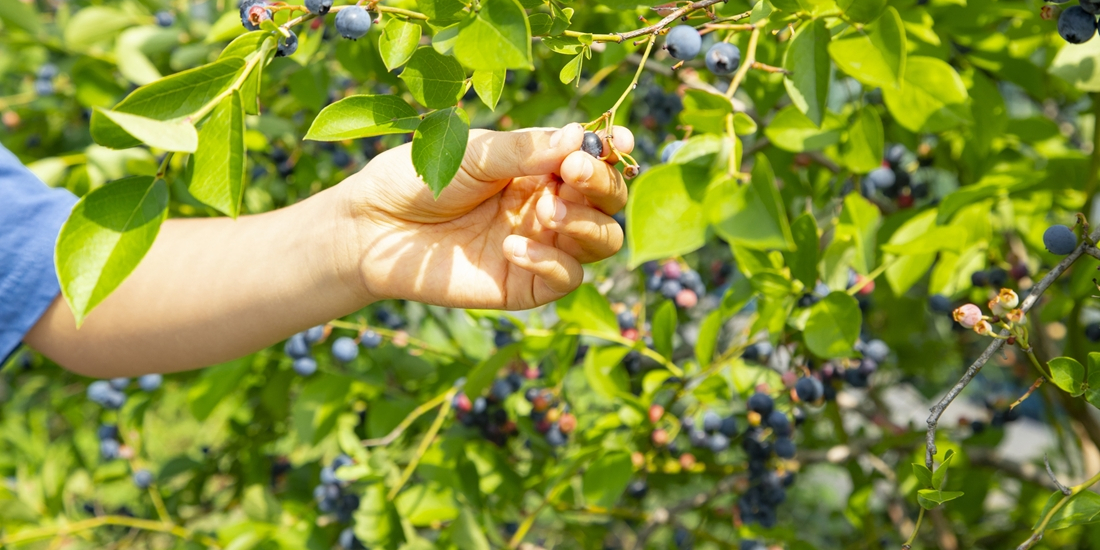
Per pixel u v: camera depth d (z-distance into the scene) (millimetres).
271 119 1199
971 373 721
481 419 1163
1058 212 1136
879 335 1428
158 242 884
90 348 885
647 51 719
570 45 708
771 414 1009
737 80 792
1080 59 847
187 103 665
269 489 1417
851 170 927
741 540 1170
